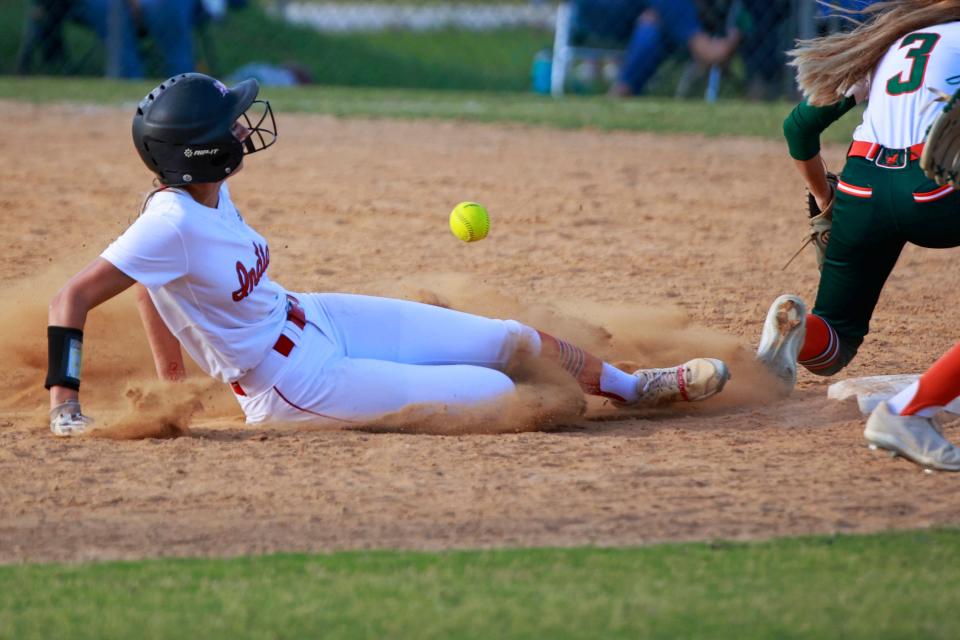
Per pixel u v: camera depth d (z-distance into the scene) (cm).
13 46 6644
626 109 5344
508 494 1284
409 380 1546
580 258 2700
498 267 2595
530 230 3005
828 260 1639
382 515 1222
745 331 2098
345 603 994
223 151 1452
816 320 1672
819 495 1278
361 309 1614
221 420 1638
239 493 1291
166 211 1444
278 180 3619
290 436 1513
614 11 6062
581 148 4334
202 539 1159
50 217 2992
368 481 1330
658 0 5794
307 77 6612
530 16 8906
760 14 5644
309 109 5209
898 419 1339
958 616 961
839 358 1681
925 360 1912
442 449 1455
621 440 1506
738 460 1411
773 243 2886
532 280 2477
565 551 1112
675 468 1377
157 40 6047
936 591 1009
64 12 6209
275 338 1516
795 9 5488
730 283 2478
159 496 1284
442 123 4944
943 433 1483
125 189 3388
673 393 1631
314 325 1563
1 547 1142
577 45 6228
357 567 1074
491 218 3131
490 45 8175
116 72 6112
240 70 6431
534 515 1220
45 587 1038
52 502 1266
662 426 1596
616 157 4138
